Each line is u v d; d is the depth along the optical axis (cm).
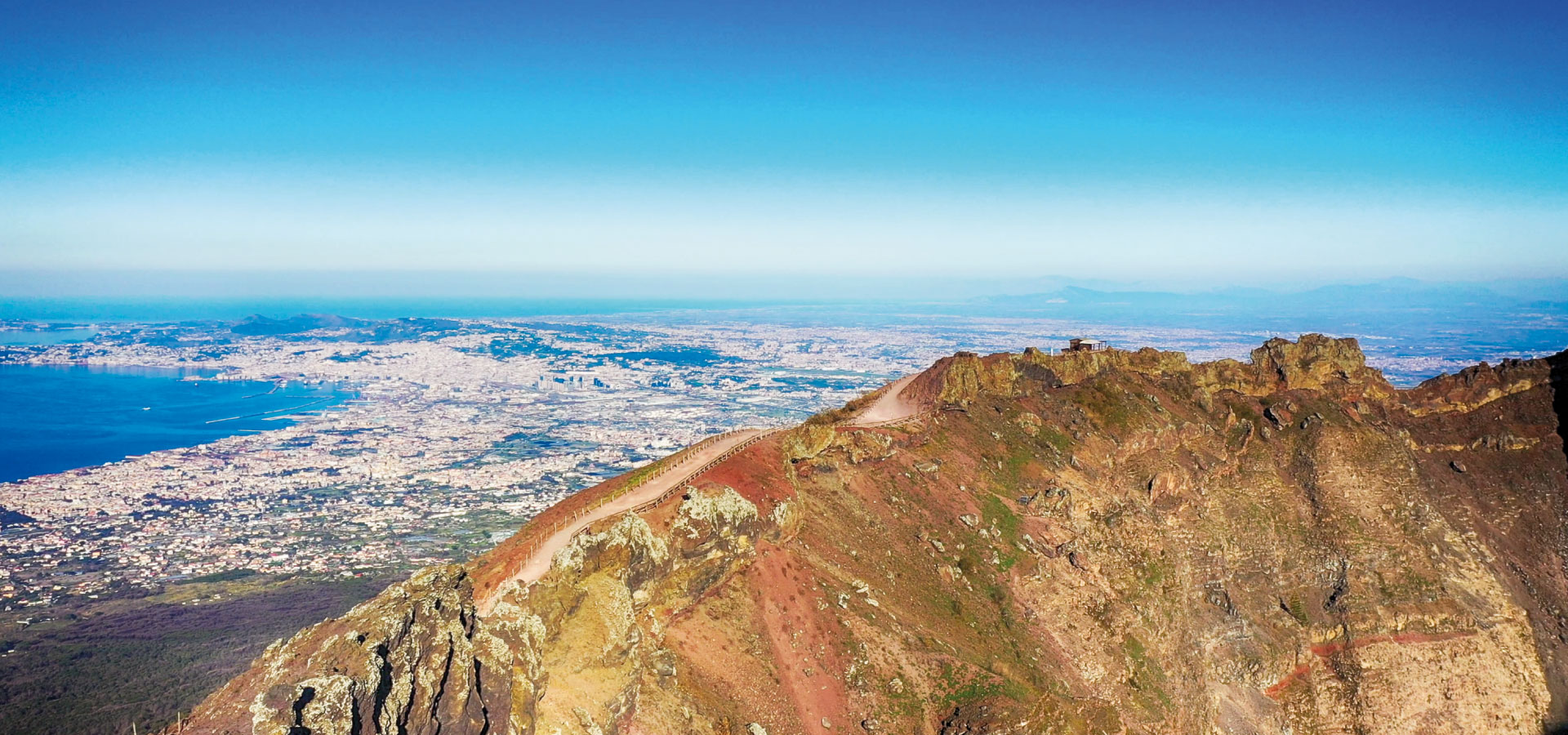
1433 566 15288
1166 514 15688
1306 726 13425
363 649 5234
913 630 10456
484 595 7788
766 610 9438
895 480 13300
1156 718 11719
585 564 7644
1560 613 15062
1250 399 19375
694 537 8975
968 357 17362
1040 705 9844
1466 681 13875
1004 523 13600
